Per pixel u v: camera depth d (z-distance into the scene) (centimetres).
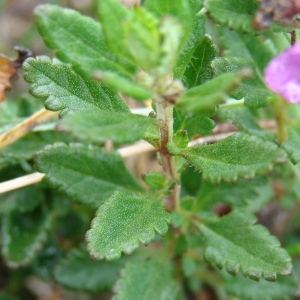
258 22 8
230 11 10
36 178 12
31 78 10
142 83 8
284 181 15
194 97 8
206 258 11
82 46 8
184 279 15
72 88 10
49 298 15
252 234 11
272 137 12
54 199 14
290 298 15
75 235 15
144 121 8
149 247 15
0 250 15
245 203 12
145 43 7
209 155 9
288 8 8
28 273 15
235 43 12
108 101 10
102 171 11
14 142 13
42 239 13
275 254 10
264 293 13
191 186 13
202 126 10
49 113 13
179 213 11
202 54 10
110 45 7
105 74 7
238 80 7
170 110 9
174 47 7
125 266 12
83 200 11
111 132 8
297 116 13
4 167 13
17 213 14
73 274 13
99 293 16
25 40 18
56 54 8
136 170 15
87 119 8
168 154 10
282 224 16
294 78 8
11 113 14
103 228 9
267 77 7
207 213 12
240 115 12
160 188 10
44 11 8
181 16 8
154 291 12
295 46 7
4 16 20
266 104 10
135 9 7
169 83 8
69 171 11
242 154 9
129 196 10
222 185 12
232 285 13
